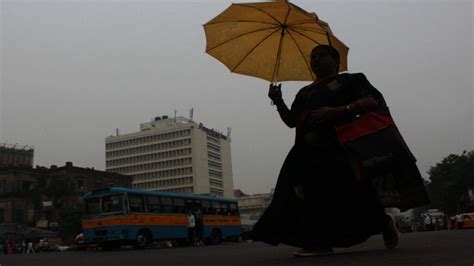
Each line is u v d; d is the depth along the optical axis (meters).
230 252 7.09
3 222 59.50
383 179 3.54
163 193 20.06
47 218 62.19
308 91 3.87
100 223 18.09
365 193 3.67
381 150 3.38
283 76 4.03
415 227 46.81
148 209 18.91
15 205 60.12
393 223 3.90
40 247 40.59
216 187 129.00
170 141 119.69
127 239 17.53
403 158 3.36
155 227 19.00
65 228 55.34
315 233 3.73
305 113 3.80
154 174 119.50
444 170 72.12
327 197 3.68
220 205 23.78
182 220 20.61
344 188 3.63
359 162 3.41
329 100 3.70
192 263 4.29
